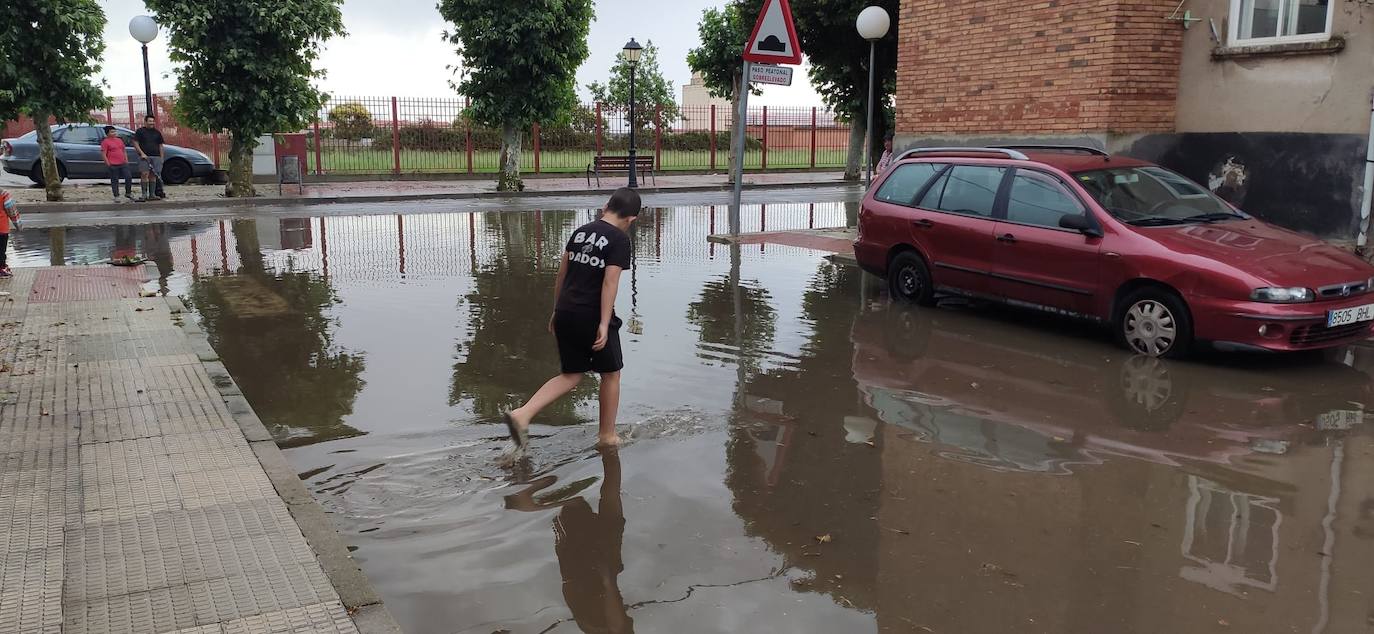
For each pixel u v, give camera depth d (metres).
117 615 3.24
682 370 6.93
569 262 5.20
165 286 10.49
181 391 5.98
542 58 24.44
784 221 18.61
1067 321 8.68
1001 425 5.68
